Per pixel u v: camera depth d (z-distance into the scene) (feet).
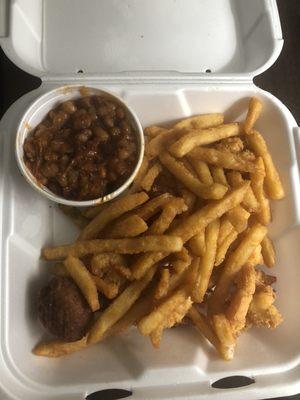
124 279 0.66
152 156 0.72
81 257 0.68
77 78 0.71
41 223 0.71
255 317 0.68
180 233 0.65
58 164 0.65
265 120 0.77
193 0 0.80
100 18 0.77
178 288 0.65
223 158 0.70
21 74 0.82
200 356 0.66
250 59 0.78
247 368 0.64
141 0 0.78
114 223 0.69
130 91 0.72
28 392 0.59
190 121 0.74
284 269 0.73
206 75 0.74
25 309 0.66
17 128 0.66
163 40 0.78
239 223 0.67
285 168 0.74
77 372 0.63
